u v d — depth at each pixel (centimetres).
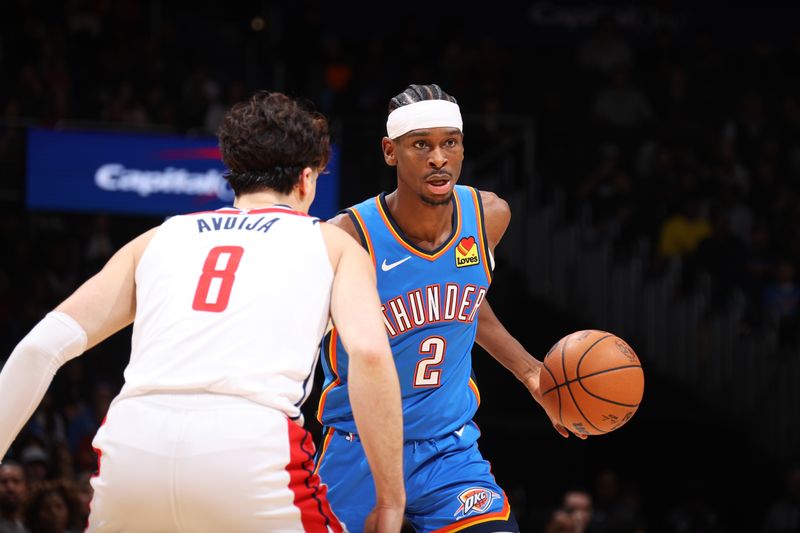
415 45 2775
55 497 1166
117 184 2089
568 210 2580
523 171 2503
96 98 2367
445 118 653
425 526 708
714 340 2288
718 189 2547
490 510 689
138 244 533
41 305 2075
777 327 2300
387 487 488
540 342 2411
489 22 3197
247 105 547
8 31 2398
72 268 2189
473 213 711
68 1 2534
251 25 2878
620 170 2591
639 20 3212
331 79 2672
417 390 707
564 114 2728
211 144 2141
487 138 2500
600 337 679
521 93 2897
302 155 543
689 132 2680
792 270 2370
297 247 513
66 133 2059
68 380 1886
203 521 469
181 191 2125
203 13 2881
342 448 711
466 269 704
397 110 661
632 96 2742
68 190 2061
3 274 2078
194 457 464
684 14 3228
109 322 517
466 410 730
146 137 2100
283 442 473
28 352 494
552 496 2211
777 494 2161
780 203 2562
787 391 2178
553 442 2216
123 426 479
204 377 476
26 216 2200
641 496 2234
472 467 713
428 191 660
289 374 488
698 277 2359
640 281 2355
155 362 487
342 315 500
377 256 693
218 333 486
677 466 2252
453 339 707
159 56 2566
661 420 2250
